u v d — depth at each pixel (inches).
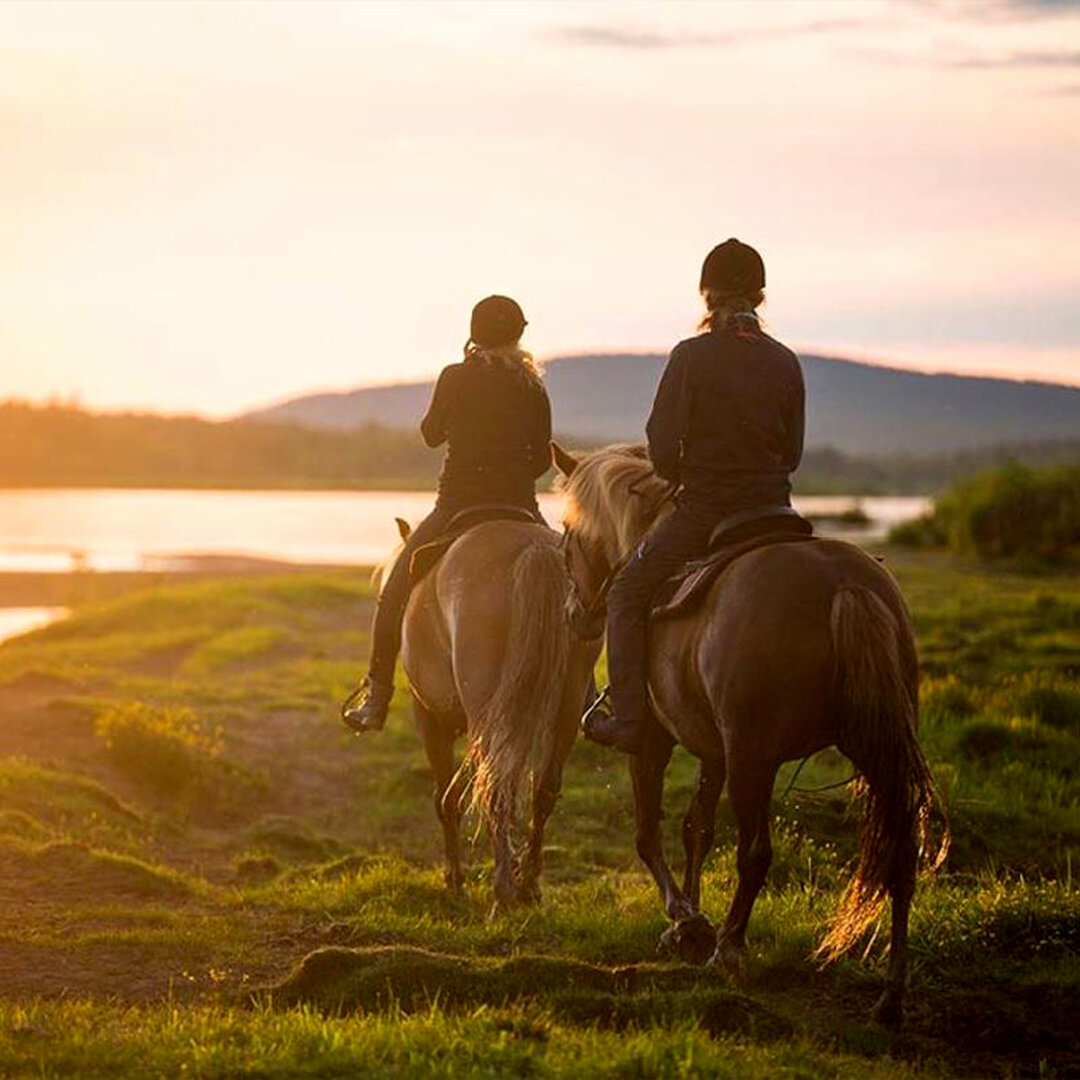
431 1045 293.1
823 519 3430.1
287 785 748.0
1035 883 510.3
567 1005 338.3
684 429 368.2
